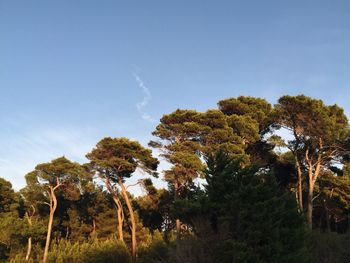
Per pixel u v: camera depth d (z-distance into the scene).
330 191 45.09
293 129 38.22
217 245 16.67
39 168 51.22
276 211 17.53
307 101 35.03
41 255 47.69
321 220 50.50
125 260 38.19
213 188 19.03
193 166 34.47
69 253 39.88
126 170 43.19
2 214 59.06
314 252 23.91
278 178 44.88
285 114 37.44
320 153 38.38
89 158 43.72
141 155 43.19
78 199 55.81
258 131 39.25
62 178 52.41
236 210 17.45
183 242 17.55
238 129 38.91
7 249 51.25
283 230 17.50
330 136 35.06
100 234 54.94
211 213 18.31
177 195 37.62
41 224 49.78
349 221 46.56
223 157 19.89
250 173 19.30
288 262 16.75
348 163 39.16
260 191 18.23
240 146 36.16
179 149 36.62
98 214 57.12
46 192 55.28
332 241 25.67
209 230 17.25
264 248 16.50
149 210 58.22
